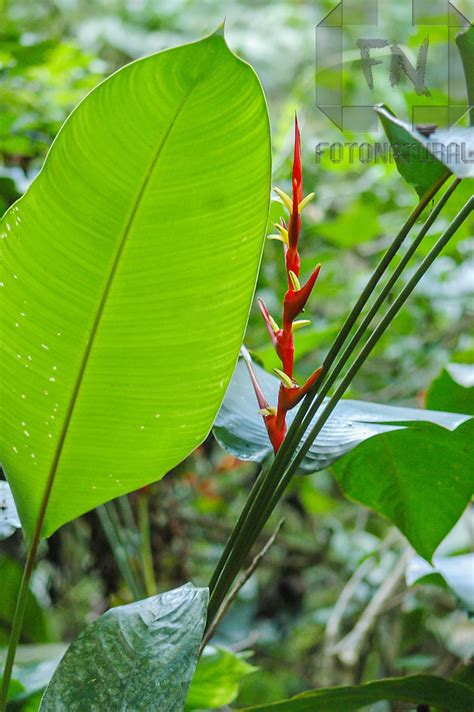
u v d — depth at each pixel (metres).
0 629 2.31
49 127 2.31
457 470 1.66
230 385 1.62
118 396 1.37
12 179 2.08
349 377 1.42
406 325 2.87
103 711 1.32
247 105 1.24
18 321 1.34
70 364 1.35
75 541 2.69
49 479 1.42
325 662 2.79
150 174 1.27
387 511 1.74
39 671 1.83
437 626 3.16
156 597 1.39
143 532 2.23
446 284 2.79
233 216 1.29
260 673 3.59
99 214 1.29
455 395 1.81
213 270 1.31
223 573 1.44
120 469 1.41
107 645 1.36
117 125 1.25
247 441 1.53
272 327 1.43
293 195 1.41
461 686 1.55
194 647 1.34
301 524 3.48
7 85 2.28
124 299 1.32
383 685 1.55
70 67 2.46
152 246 1.30
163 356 1.35
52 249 1.30
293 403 1.42
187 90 1.24
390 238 3.02
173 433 1.39
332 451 1.48
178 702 1.31
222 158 1.26
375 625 2.79
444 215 2.45
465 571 1.77
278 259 2.58
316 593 3.53
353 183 3.16
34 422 1.38
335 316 2.97
